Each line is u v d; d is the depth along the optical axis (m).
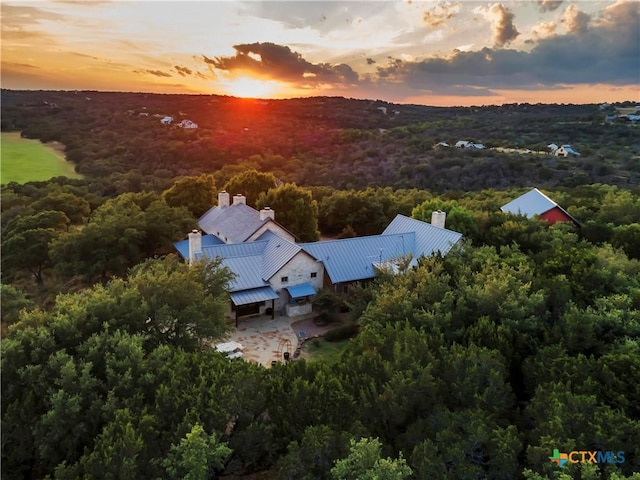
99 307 21.95
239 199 53.78
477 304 25.34
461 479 15.40
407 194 71.19
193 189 60.06
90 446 17.44
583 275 29.05
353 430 16.72
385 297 26.69
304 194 55.53
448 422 17.23
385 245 42.72
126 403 17.58
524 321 24.08
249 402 17.92
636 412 18.23
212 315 25.66
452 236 41.09
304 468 15.56
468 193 75.06
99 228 44.47
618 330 23.61
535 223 44.50
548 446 15.53
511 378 22.28
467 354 20.56
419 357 20.36
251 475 18.88
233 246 41.28
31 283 46.06
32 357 18.91
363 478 13.42
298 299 39.12
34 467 18.25
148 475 15.50
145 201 57.41
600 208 56.72
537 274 29.72
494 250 35.88
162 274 25.80
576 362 20.38
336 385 18.70
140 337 20.36
